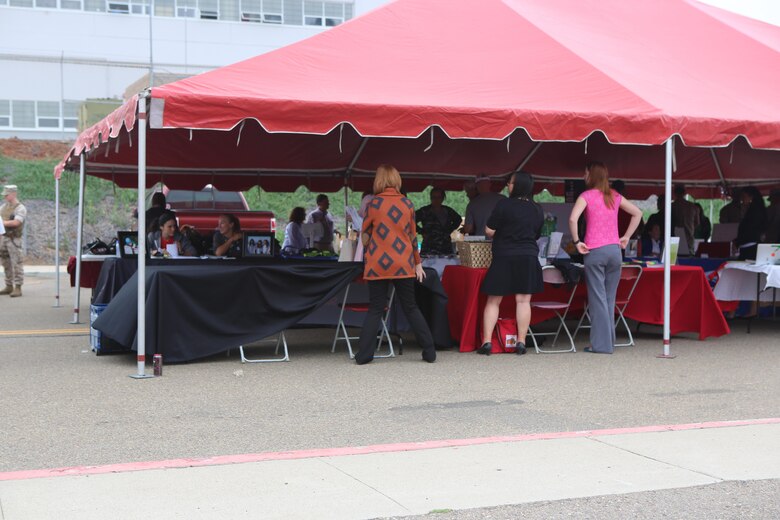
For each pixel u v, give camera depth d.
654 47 11.39
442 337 9.18
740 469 4.93
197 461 4.98
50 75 33.00
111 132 8.84
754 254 11.71
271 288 8.51
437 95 8.72
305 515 4.08
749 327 11.05
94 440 5.51
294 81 8.57
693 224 14.38
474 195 12.04
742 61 11.42
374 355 9.00
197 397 6.89
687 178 16.77
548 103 8.84
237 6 35.56
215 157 14.04
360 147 13.93
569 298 9.80
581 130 8.60
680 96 9.61
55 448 5.31
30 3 32.78
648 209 28.00
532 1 11.88
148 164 14.38
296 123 7.90
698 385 7.52
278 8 36.22
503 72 9.59
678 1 13.02
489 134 8.38
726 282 11.05
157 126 7.59
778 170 16.03
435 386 7.42
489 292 8.90
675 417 6.30
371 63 9.35
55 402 6.66
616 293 9.95
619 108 8.84
